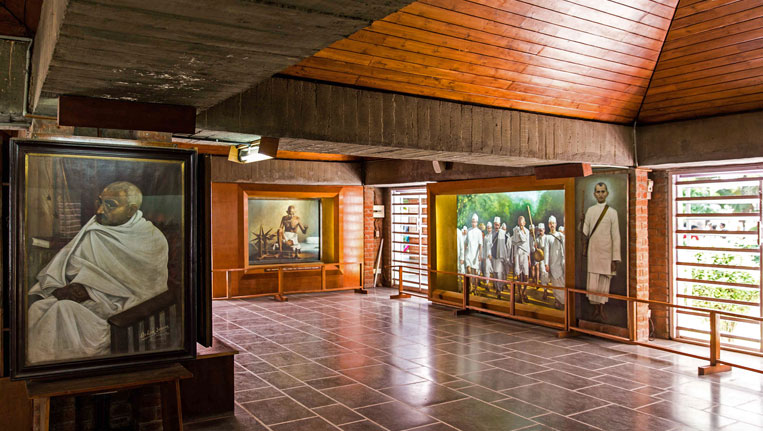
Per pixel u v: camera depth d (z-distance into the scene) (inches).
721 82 267.7
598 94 289.7
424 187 534.3
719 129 291.6
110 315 144.6
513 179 401.1
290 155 518.6
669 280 349.1
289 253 542.9
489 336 355.6
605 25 239.6
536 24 229.0
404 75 233.6
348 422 208.5
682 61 268.2
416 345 331.0
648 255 345.4
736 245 319.6
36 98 142.0
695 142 302.7
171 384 147.3
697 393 243.3
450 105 258.7
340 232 551.8
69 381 138.9
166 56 103.2
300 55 103.0
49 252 137.6
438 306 470.3
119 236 145.5
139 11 81.1
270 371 275.6
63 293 139.2
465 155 275.1
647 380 262.2
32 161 135.6
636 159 330.6
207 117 195.8
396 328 380.2
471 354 309.9
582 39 245.6
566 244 367.6
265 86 207.9
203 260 160.9
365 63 219.5
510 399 234.2
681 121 309.4
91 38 93.0
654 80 289.9
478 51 234.5
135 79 119.8
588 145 310.5
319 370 277.4
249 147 243.1
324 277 530.3
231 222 498.3
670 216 347.6
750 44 238.4
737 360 301.7
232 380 219.1
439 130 255.1
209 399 214.5
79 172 140.7
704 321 335.9
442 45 223.9
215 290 494.6
